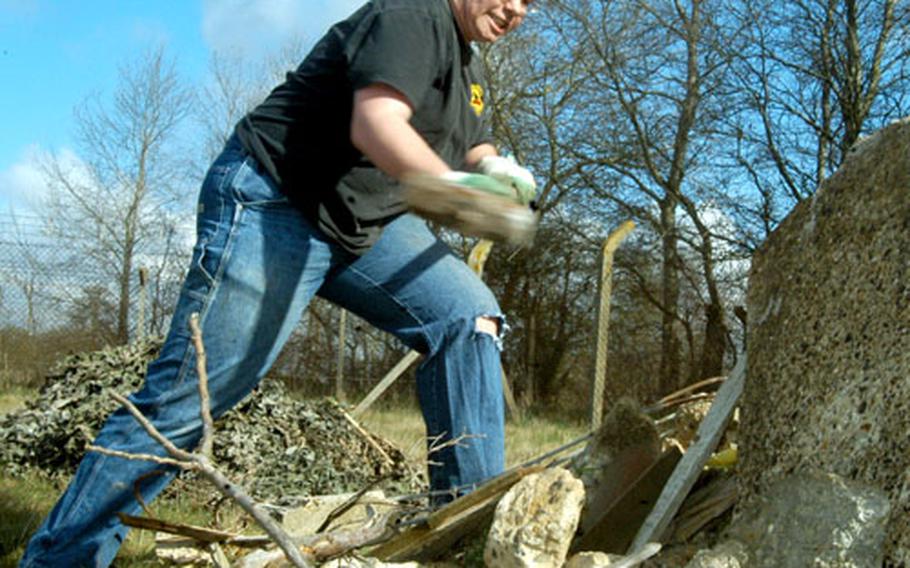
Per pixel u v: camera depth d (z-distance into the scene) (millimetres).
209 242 2404
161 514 4082
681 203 17094
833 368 1956
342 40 2268
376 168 2451
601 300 6758
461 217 1826
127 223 18078
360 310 2680
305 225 2438
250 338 2422
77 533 2354
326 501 2984
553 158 19094
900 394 1803
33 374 14789
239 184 2395
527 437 9195
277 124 2398
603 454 2326
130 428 2381
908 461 1742
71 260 15117
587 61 18391
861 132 15250
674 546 2074
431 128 2424
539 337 18906
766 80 15922
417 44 2184
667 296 17562
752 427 2104
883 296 1924
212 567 2535
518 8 2465
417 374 2689
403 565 2145
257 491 5047
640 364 18141
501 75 19328
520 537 1882
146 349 6184
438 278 2617
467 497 2160
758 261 2379
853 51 15172
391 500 2396
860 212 2062
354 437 5766
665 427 3156
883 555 1715
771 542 1833
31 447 5273
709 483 2234
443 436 2627
